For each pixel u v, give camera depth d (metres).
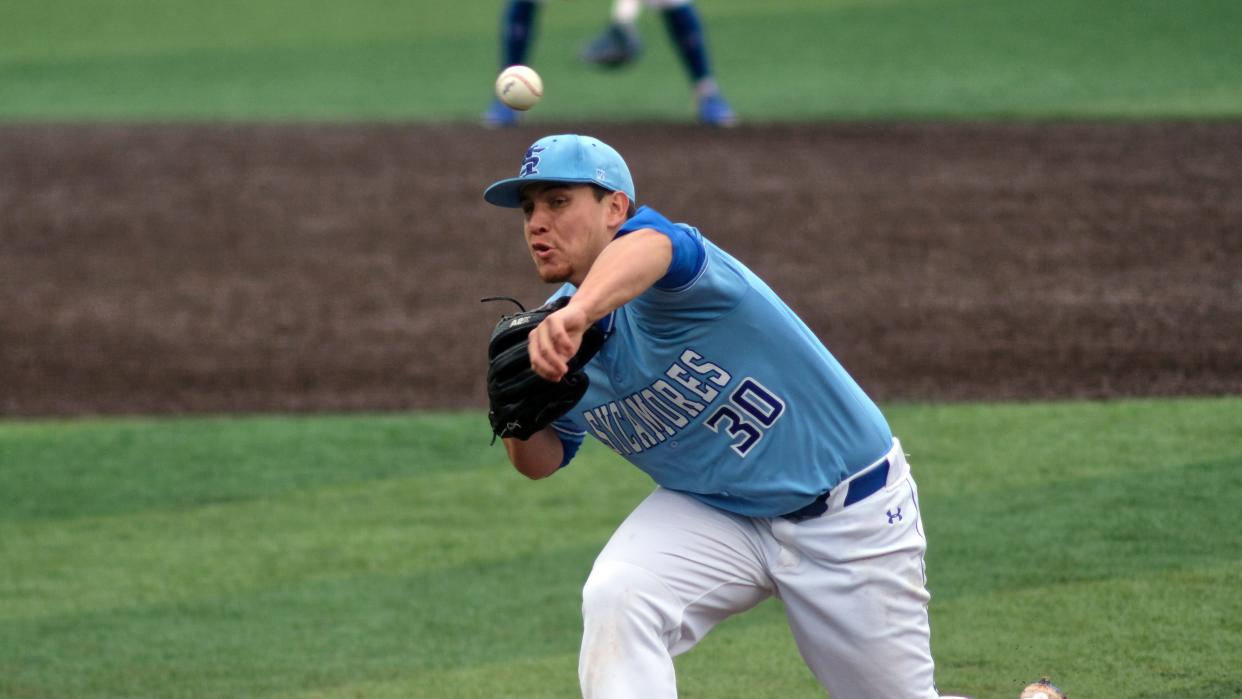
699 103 43.69
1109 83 45.44
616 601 11.70
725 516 12.20
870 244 31.94
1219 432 21.67
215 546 20.25
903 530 11.94
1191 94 43.19
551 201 11.31
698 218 34.09
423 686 15.87
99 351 28.91
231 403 26.14
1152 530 18.56
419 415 25.22
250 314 30.55
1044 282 29.00
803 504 11.80
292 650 16.94
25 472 23.27
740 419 11.59
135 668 16.58
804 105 45.56
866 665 12.14
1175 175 35.06
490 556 19.53
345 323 29.78
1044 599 16.94
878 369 25.42
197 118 47.72
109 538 20.64
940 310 27.92
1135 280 28.69
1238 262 29.19
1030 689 13.01
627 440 12.15
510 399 11.30
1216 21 52.62
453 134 43.78
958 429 22.66
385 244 34.44
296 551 19.97
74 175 41.06
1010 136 39.91
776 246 32.03
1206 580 17.09
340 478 22.59
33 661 16.84
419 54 57.38
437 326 29.31
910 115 43.31
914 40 54.06
